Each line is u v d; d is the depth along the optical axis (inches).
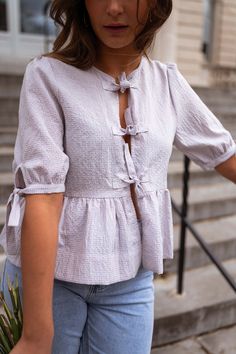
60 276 39.8
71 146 37.4
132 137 39.5
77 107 37.2
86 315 44.4
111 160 38.4
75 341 44.4
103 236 39.0
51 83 37.4
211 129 46.3
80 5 38.7
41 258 33.1
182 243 93.0
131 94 40.3
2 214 110.3
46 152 35.1
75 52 39.4
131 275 41.3
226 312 94.7
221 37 380.2
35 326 33.1
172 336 88.3
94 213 39.0
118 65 40.6
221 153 47.2
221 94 246.5
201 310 90.7
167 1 39.2
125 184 39.8
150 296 46.3
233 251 120.5
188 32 335.9
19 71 263.0
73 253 39.5
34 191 34.3
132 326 43.9
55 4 39.0
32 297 33.0
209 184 155.8
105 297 43.1
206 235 121.0
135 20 37.7
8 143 151.8
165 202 43.7
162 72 44.8
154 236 41.2
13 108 168.1
